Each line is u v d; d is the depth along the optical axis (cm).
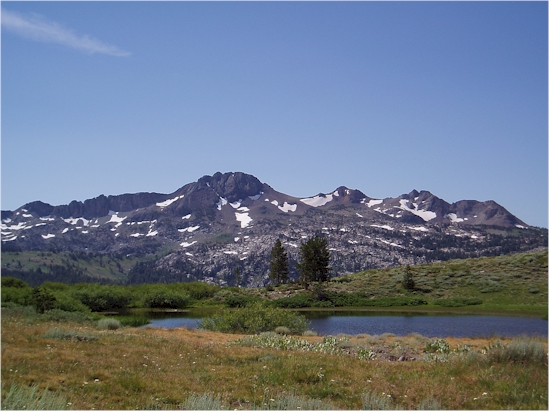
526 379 1444
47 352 1819
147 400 1237
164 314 7025
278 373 1627
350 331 4247
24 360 1612
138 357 1861
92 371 1541
